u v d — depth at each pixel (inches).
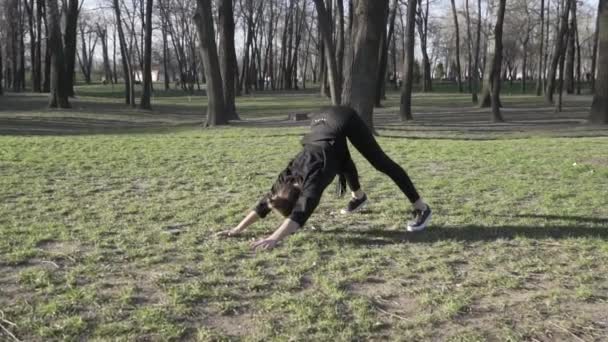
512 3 2116.1
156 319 150.2
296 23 2945.4
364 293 171.3
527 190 310.7
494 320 154.3
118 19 1510.8
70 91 1702.8
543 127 833.5
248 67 2455.7
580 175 354.6
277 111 1336.1
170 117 1200.8
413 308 161.5
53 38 1278.3
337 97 746.8
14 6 2038.6
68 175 345.7
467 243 217.8
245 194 298.5
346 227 238.4
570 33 1987.0
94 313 153.6
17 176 337.4
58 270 184.2
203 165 387.2
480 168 385.1
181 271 185.0
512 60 2807.6
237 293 169.2
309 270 188.4
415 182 334.0
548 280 182.2
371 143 219.6
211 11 831.1
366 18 454.6
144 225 237.5
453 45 3056.1
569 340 144.3
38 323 146.5
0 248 202.4
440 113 1214.9
